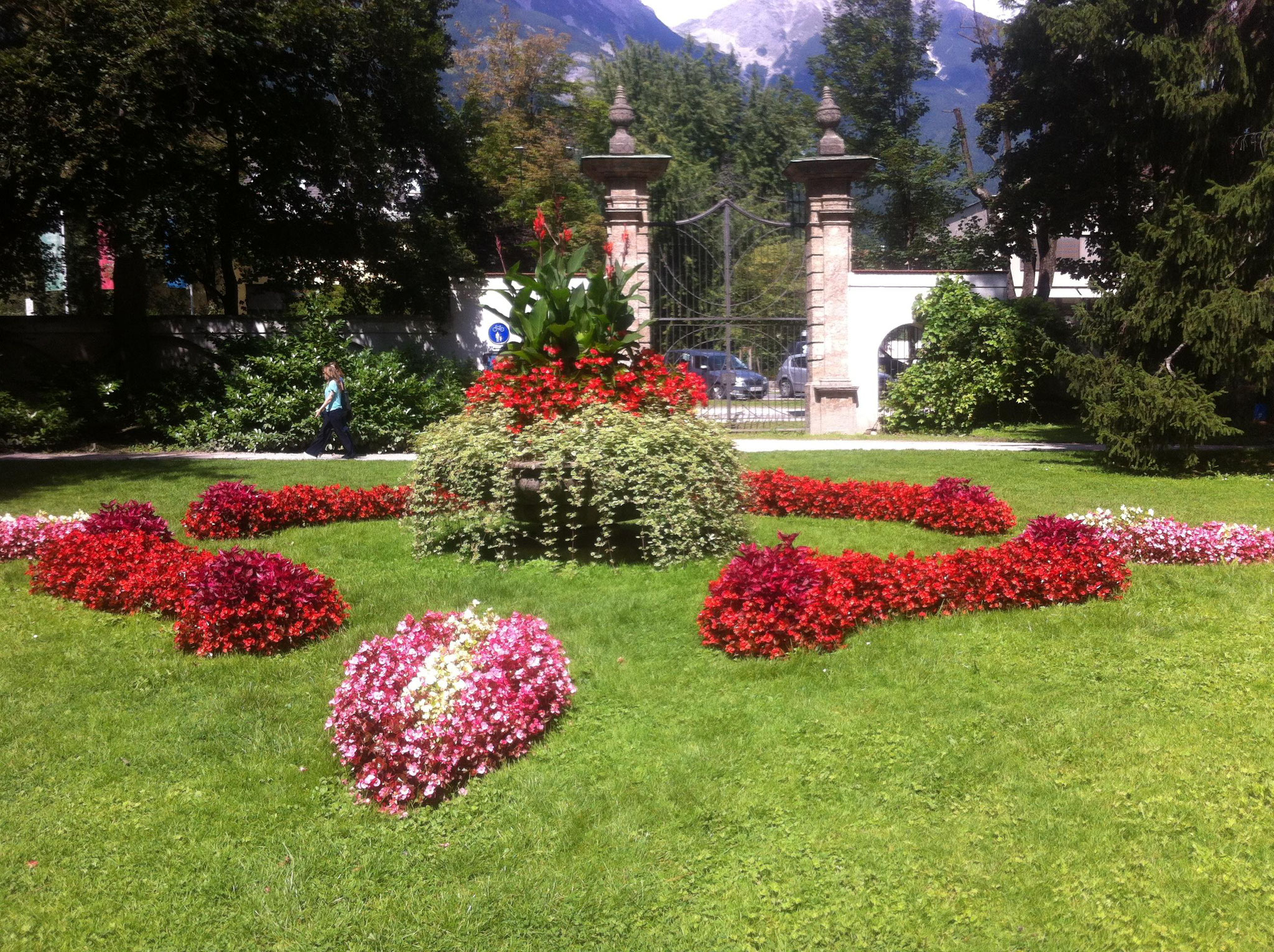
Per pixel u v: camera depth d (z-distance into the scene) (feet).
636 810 12.62
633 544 26.48
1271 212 40.73
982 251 90.99
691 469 24.36
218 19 51.75
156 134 52.06
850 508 31.30
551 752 14.33
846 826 12.14
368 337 61.93
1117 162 60.59
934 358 62.90
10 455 50.70
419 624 15.90
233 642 18.89
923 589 19.89
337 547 27.37
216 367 57.98
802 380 80.64
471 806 13.00
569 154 108.58
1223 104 44.16
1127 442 41.88
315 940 10.35
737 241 59.31
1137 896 10.54
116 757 14.61
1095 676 16.60
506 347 27.32
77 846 12.23
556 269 27.78
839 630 18.48
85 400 55.52
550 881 11.21
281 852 12.09
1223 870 10.93
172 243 59.41
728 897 10.85
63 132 48.75
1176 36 46.85
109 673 17.90
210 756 14.65
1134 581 22.16
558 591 22.56
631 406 26.04
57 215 55.72
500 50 111.55
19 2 49.67
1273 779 12.75
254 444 53.21
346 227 61.41
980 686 16.34
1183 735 14.15
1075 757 13.64
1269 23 43.19
